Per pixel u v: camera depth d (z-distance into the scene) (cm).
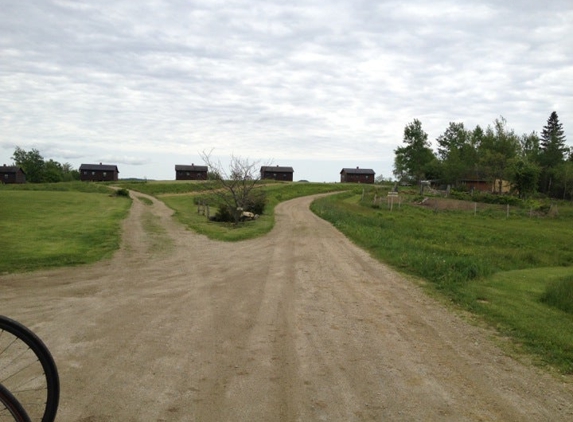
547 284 1166
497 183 8644
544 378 537
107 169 11275
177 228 2541
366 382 495
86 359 520
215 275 1164
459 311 871
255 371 510
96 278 1068
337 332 690
